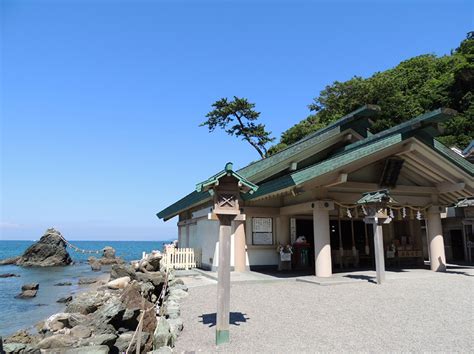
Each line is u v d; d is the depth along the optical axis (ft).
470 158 79.25
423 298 29.55
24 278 98.58
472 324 21.89
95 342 25.68
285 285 37.17
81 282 85.35
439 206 48.16
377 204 37.65
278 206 52.03
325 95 137.39
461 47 139.03
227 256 20.10
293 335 20.03
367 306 26.89
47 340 25.96
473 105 107.14
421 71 139.33
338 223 58.23
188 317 24.90
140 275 51.06
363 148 39.99
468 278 40.55
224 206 20.56
